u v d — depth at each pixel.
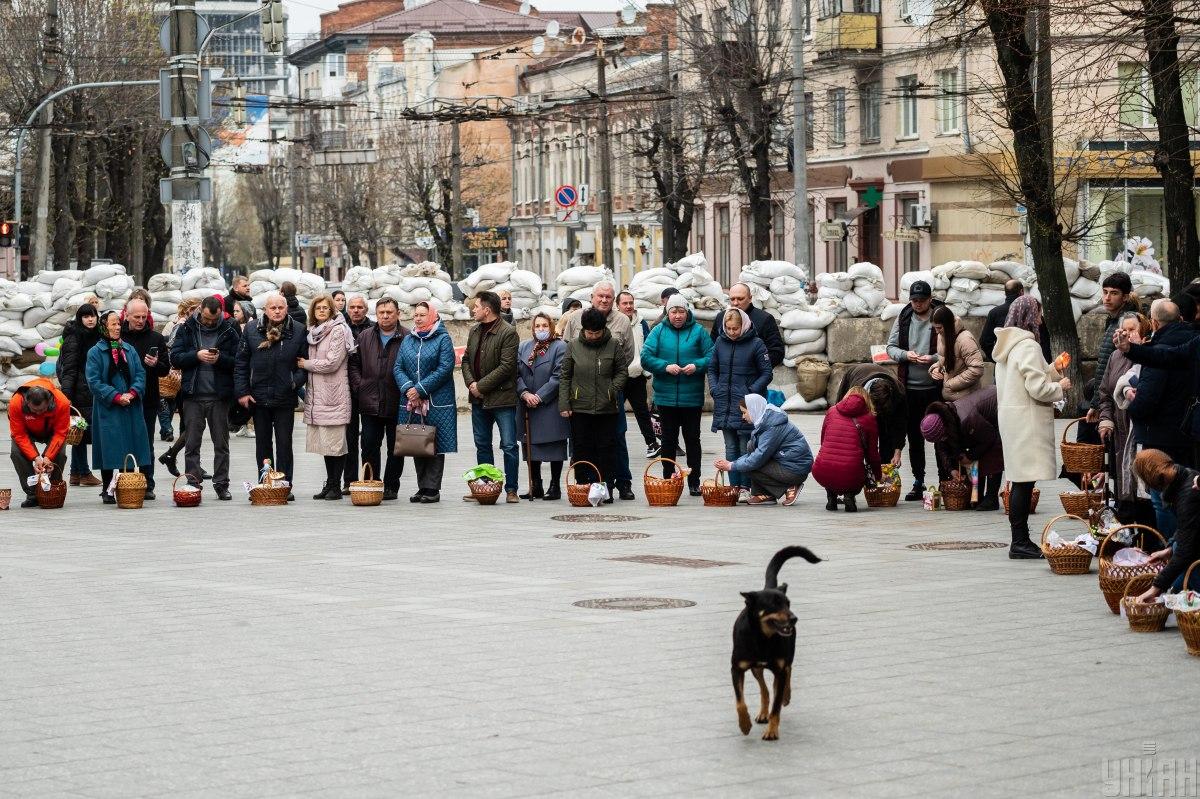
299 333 19.22
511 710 8.75
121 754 7.96
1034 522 16.62
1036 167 26.59
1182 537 10.83
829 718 8.51
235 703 9.00
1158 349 12.45
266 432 19.42
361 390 19.06
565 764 7.66
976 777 7.37
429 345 18.83
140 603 12.32
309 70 138.38
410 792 7.24
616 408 18.64
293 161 109.62
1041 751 7.80
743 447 19.00
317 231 111.06
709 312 31.05
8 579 13.53
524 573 13.64
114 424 18.80
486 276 32.56
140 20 55.84
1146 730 8.20
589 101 52.94
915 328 18.61
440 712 8.72
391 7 141.88
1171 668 9.69
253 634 11.02
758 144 49.59
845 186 56.59
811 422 28.64
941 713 8.59
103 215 59.94
